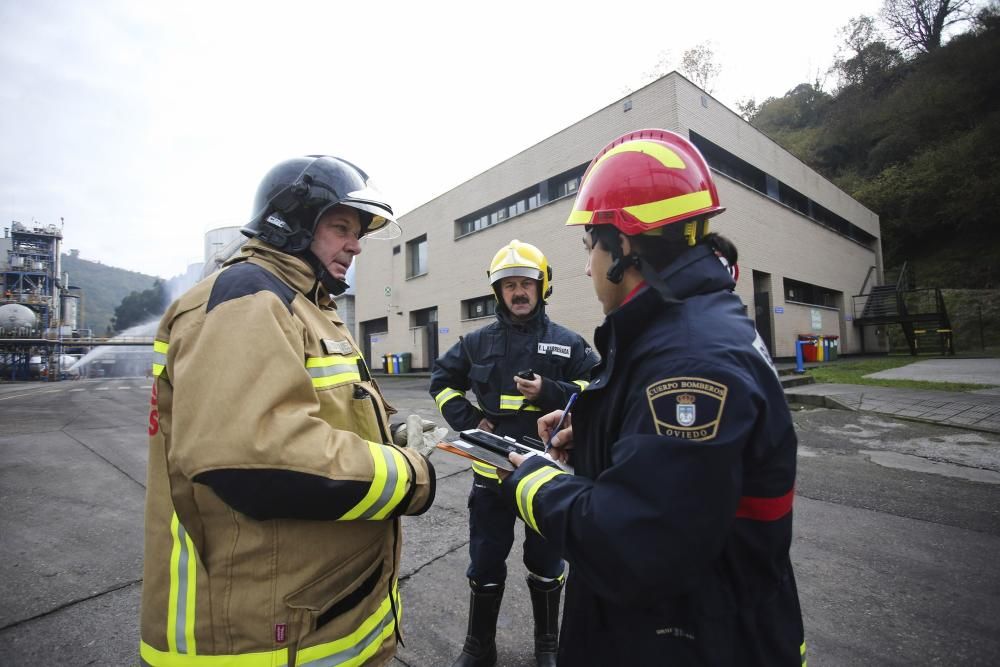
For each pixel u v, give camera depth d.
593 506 0.84
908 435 5.91
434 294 18.86
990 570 2.74
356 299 23.91
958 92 26.81
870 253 22.66
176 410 0.95
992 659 2.01
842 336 19.06
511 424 2.29
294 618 1.01
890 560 2.90
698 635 0.87
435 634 2.28
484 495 2.04
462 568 2.93
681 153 1.06
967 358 14.05
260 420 0.91
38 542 3.31
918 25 34.62
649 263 1.04
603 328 1.12
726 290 1.02
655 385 0.85
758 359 0.87
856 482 4.33
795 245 15.90
